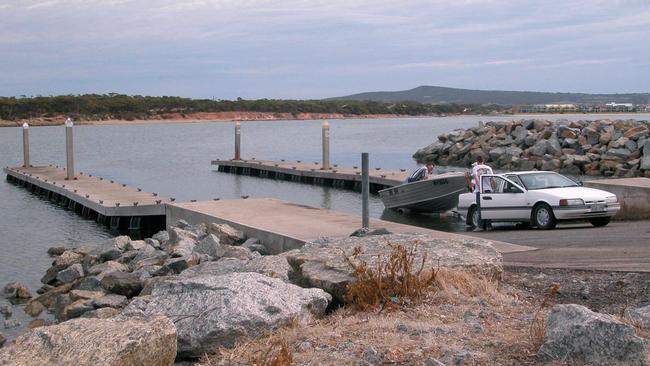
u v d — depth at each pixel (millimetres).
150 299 8484
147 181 45219
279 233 17859
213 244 17594
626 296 9742
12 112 150875
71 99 159875
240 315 7719
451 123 164125
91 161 61875
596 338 6270
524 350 6742
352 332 7602
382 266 9312
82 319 6555
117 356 5855
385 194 29078
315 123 172250
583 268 12094
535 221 20109
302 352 7027
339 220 20125
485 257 9992
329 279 9234
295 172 43719
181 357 7730
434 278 9180
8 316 15195
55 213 31406
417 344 7035
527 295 9891
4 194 38875
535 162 48750
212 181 44781
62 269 18766
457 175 26500
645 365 6176
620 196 23125
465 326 7688
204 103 185500
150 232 26297
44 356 5910
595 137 48781
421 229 18062
